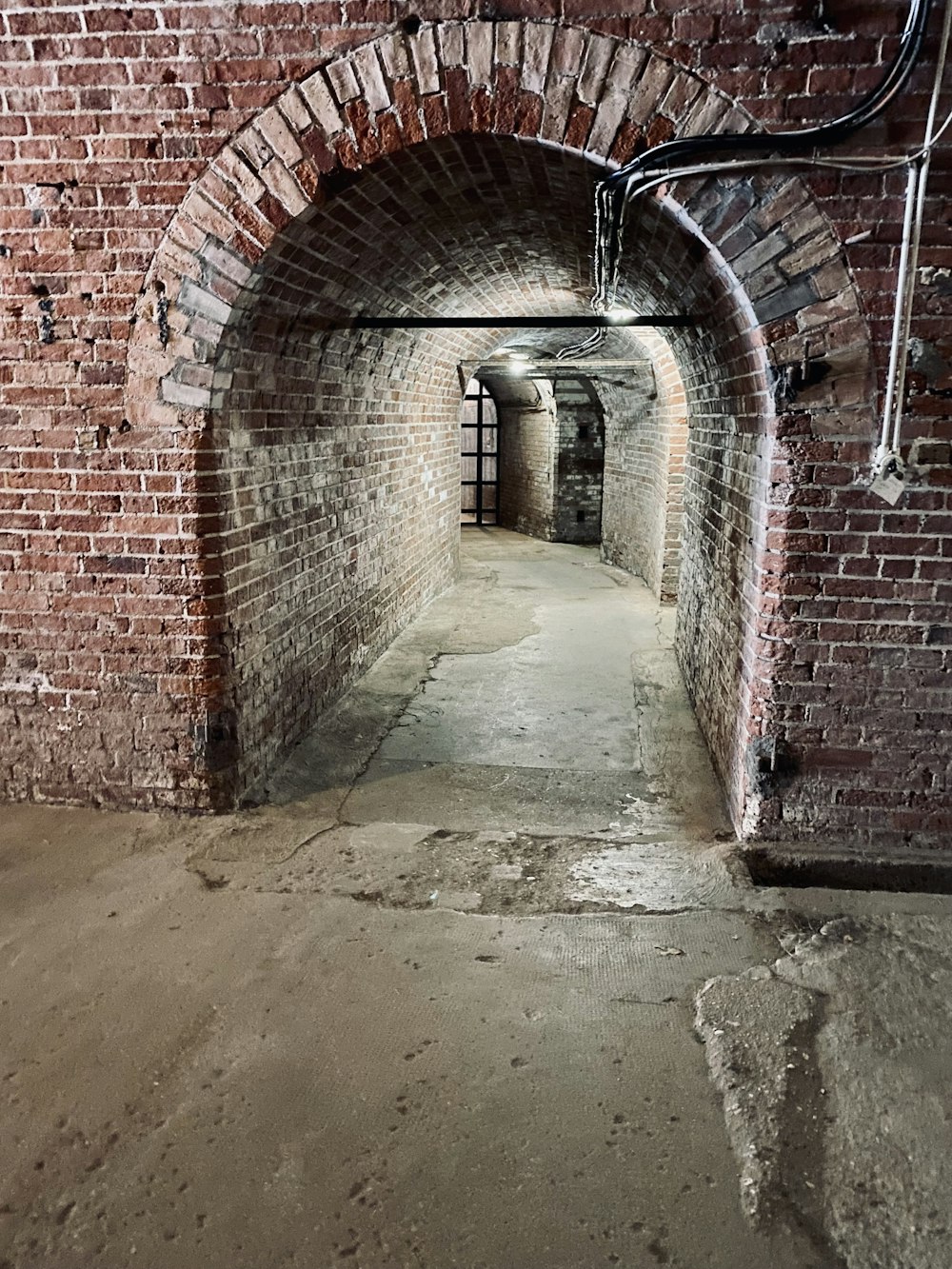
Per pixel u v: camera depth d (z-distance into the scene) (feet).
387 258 15.20
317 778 15.26
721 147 10.09
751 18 9.85
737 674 13.62
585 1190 7.18
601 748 16.99
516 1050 8.71
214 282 11.45
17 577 12.82
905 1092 8.14
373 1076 8.37
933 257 10.27
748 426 13.19
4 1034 8.89
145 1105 8.02
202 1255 6.64
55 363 11.98
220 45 10.67
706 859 12.19
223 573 12.78
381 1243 6.73
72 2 10.72
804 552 11.34
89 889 11.46
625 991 9.57
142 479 12.26
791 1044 8.74
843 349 10.67
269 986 9.63
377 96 10.57
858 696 11.69
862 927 10.64
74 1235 6.81
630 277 17.31
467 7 10.13
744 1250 6.68
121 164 11.20
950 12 9.32
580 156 10.59
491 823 13.67
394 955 10.19
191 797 13.37
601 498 46.19
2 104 11.16
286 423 15.14
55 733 13.35
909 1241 6.73
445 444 30.89
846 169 10.09
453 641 24.95
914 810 11.94
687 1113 7.95
